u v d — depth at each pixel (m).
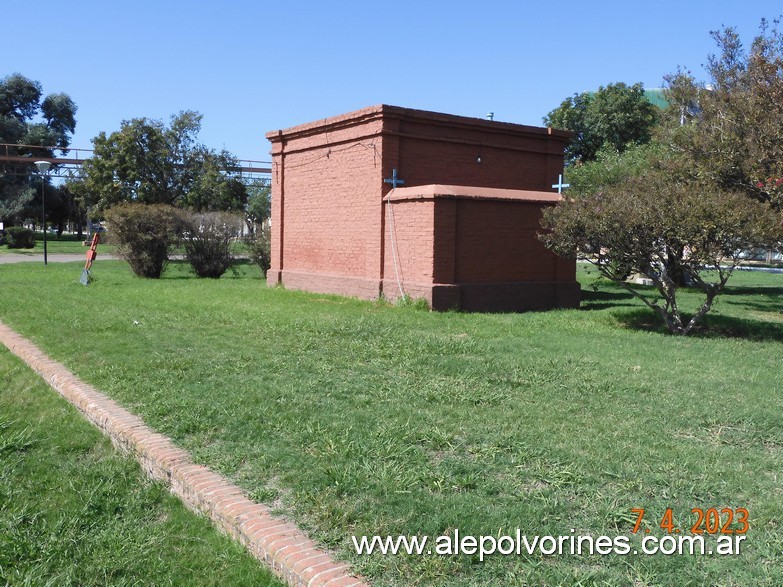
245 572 3.88
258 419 5.95
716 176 12.91
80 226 63.28
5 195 51.62
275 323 11.09
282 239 18.38
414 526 3.91
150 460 5.38
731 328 11.77
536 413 5.99
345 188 15.70
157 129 35.41
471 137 15.49
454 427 5.59
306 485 4.54
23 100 58.34
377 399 6.50
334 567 3.58
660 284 11.26
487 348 9.02
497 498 4.27
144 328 10.66
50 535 4.68
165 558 4.30
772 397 6.55
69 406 7.30
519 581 3.36
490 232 14.05
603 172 20.03
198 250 22.41
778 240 10.05
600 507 4.09
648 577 3.36
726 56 16.83
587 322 12.13
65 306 13.38
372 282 14.69
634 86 33.19
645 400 6.40
